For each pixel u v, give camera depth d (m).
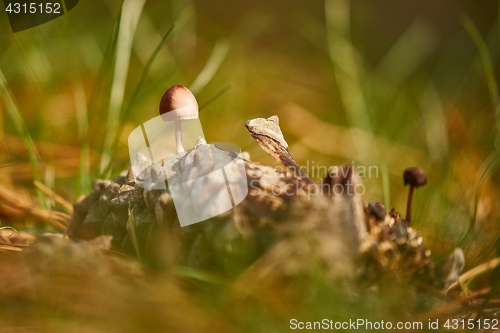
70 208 0.35
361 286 0.29
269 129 0.30
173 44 0.59
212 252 0.29
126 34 0.41
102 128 0.39
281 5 0.87
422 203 0.37
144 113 0.48
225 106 0.56
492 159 0.38
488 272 0.33
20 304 0.29
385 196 0.36
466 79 0.57
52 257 0.29
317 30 0.80
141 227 0.29
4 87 0.37
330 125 0.59
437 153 0.46
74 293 0.29
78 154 0.41
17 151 0.40
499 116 0.39
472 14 0.84
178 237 0.29
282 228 0.29
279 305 0.29
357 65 0.64
